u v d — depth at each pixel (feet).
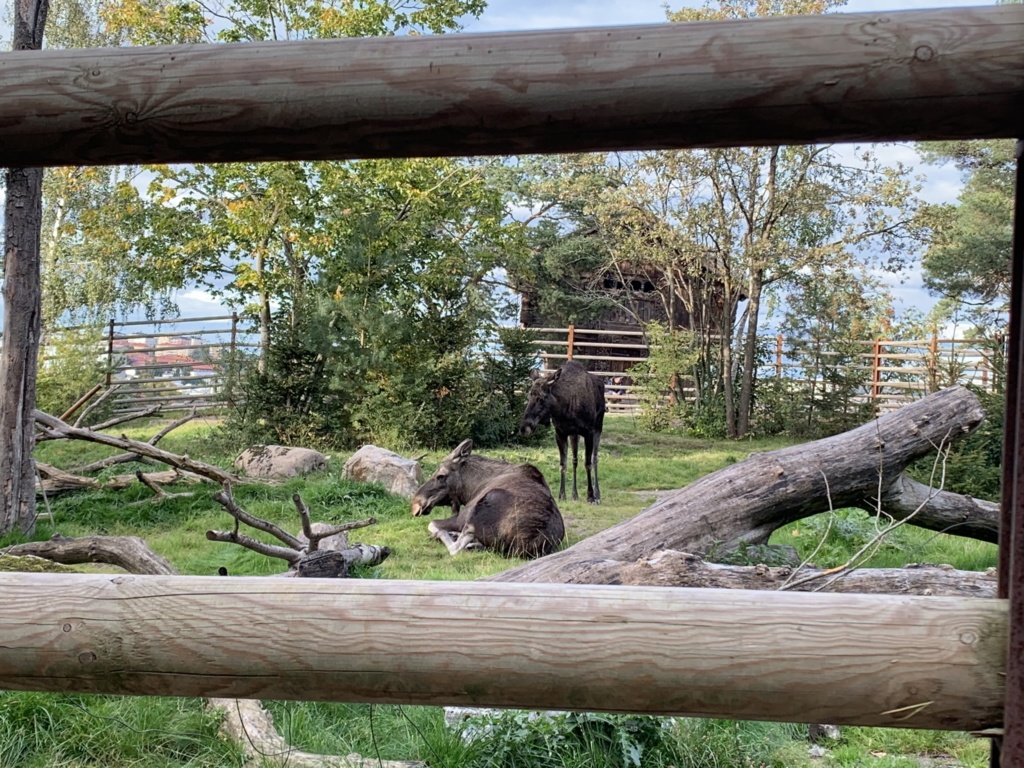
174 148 5.05
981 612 4.73
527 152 4.96
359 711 13.00
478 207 83.35
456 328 65.05
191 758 11.30
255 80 4.82
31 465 30.04
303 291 68.28
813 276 85.46
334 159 5.09
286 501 35.60
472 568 24.91
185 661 5.06
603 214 88.63
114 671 5.10
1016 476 4.40
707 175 81.71
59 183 98.78
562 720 11.50
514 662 4.87
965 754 12.39
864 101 4.48
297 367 60.03
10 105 4.97
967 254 91.30
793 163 81.41
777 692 4.75
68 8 98.48
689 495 20.42
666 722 11.58
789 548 20.79
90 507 33.65
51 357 73.05
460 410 62.85
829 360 78.74
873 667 4.69
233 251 79.51
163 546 27.61
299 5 79.51
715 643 4.78
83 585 5.19
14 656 5.12
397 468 39.50
